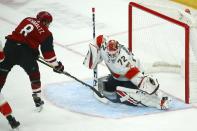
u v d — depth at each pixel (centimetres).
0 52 2036
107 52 2200
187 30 2248
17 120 2170
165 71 2612
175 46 2817
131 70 2189
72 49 2908
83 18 3350
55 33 3116
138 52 2755
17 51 2144
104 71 2631
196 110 2231
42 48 2142
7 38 2172
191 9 3459
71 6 3572
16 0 3694
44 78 2550
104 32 3114
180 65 2598
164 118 2166
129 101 2252
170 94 2378
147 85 2186
